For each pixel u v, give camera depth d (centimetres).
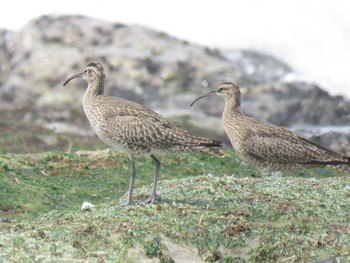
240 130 1758
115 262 1266
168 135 1512
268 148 1731
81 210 1472
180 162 1925
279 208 1438
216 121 2589
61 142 2272
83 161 1861
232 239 1362
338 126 2611
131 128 1509
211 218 1391
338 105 2680
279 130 1755
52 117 2522
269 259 1348
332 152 1744
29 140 2252
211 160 1955
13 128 2325
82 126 2472
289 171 1756
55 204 1655
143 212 1405
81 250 1288
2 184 1691
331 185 1562
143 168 1875
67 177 1781
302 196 1490
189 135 1525
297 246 1352
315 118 2634
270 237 1366
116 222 1359
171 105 2697
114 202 1529
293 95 2716
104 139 1552
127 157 1898
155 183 1499
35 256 1254
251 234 1372
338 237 1367
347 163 1727
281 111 2642
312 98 2706
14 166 1772
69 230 1323
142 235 1331
